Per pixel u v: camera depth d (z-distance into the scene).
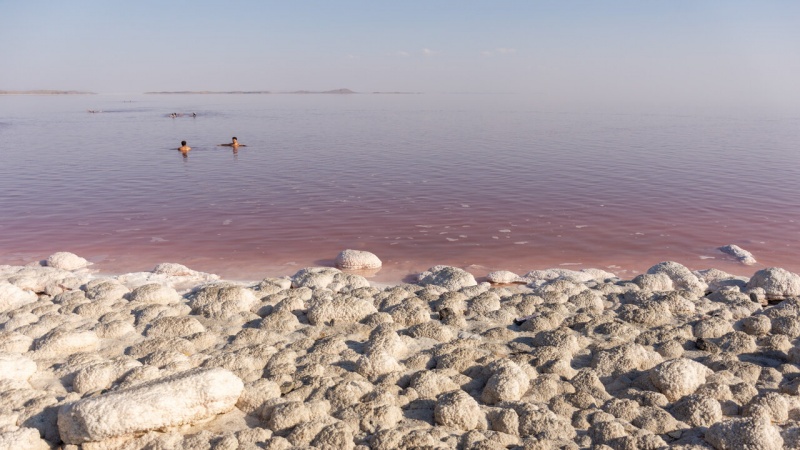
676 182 30.16
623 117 90.81
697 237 20.16
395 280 16.45
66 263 17.19
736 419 8.46
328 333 12.46
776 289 14.17
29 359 10.73
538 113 103.69
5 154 42.12
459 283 15.14
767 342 11.71
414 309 13.06
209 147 46.12
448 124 73.25
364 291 14.43
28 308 13.48
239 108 128.25
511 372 10.00
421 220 22.70
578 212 23.80
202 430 8.81
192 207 24.92
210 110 116.00
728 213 23.30
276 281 15.37
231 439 8.38
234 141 45.38
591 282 15.42
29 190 28.59
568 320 12.82
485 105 154.00
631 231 20.98
